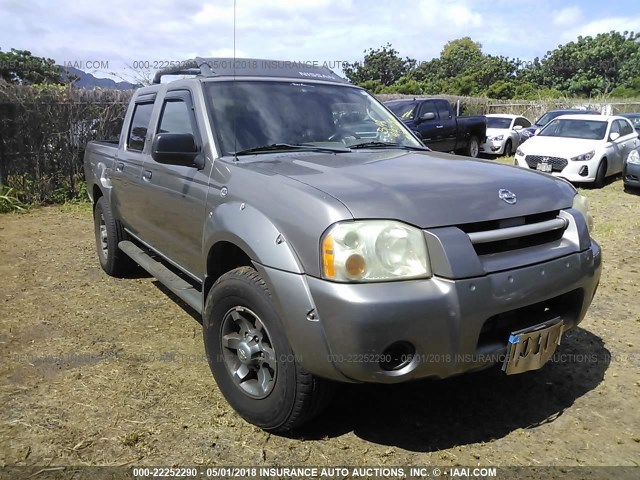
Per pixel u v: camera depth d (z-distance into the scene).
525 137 18.55
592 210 9.65
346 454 2.84
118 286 5.50
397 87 43.34
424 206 2.60
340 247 2.46
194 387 3.49
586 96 52.16
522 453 2.87
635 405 3.33
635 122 18.19
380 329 2.39
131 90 10.71
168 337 4.27
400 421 3.14
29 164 9.95
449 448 2.90
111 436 2.96
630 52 56.50
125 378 3.59
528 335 2.74
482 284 2.54
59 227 8.31
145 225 4.57
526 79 58.75
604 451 2.89
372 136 4.06
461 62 62.88
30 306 4.91
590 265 3.05
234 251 3.21
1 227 8.23
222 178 3.27
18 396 3.36
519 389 3.51
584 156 11.91
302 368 2.66
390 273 2.46
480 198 2.76
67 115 10.14
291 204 2.70
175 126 4.04
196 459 2.79
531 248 2.86
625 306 4.98
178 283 4.03
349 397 3.38
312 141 3.75
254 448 2.88
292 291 2.57
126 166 4.83
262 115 3.76
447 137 15.55
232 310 3.03
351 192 2.64
